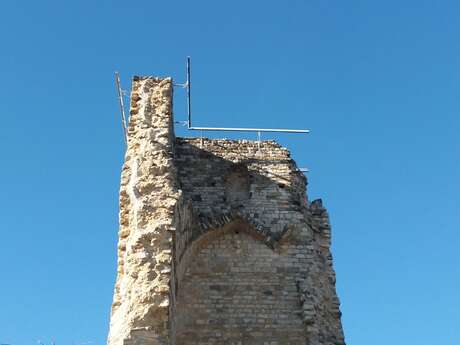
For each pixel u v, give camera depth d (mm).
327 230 34344
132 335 22203
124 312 22844
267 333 30266
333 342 31297
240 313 30578
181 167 33781
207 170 33875
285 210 33250
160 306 22828
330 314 32312
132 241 24188
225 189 33625
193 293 30781
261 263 31844
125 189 26109
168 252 23969
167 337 22500
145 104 28766
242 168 34250
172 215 24891
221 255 31875
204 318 30297
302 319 30656
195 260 31609
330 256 33750
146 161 26328
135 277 23359
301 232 32844
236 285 31203
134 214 25094
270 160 34500
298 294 31219
